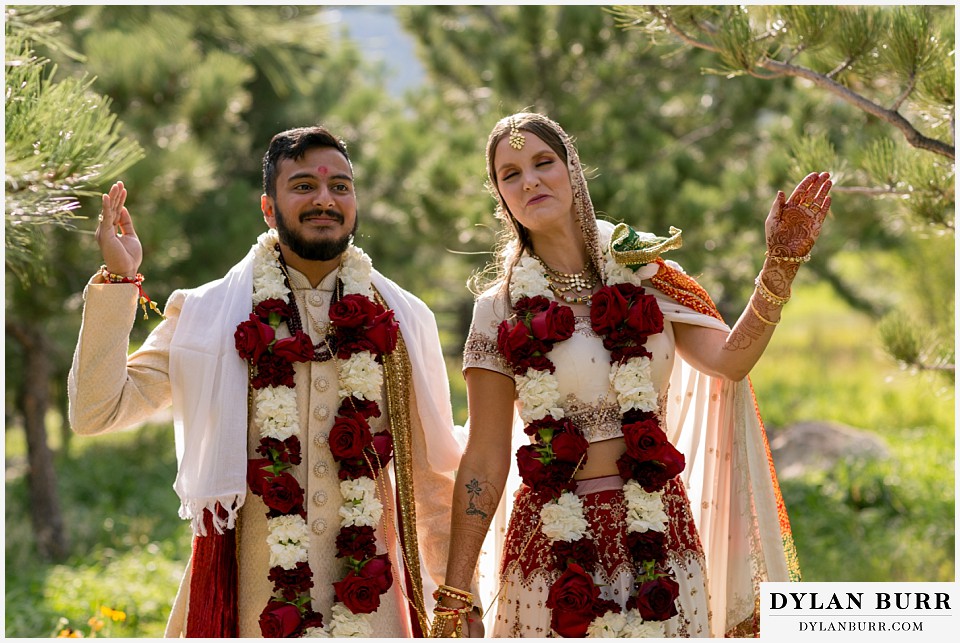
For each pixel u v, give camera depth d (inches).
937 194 202.1
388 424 137.9
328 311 136.0
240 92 392.5
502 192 139.3
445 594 132.5
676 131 467.8
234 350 131.0
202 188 352.2
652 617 127.2
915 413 515.2
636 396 132.0
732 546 141.6
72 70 323.3
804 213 127.9
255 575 131.2
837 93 188.1
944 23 186.1
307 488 131.8
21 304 317.4
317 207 130.9
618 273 138.9
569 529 130.3
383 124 524.4
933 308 512.7
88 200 300.2
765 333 131.5
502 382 136.0
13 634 241.4
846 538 319.6
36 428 353.1
